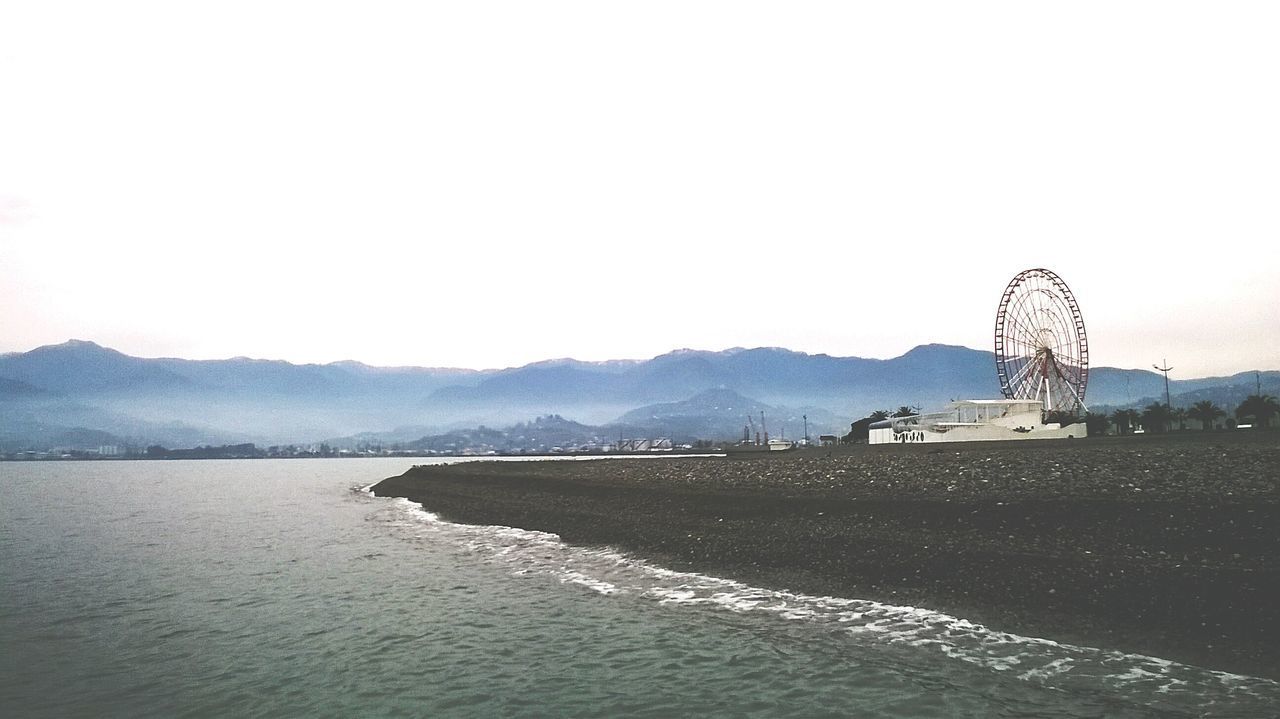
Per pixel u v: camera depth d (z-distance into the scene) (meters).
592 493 51.44
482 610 24.70
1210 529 21.33
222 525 56.59
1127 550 21.52
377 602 26.50
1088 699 14.42
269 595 28.22
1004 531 25.00
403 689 17.06
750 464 51.69
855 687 15.77
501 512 53.62
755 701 15.40
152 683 17.91
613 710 15.31
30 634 22.67
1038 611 19.47
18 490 118.56
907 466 38.53
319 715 15.60
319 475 188.75
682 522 36.41
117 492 111.25
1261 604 17.27
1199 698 14.17
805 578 25.30
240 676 18.30
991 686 15.35
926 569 23.59
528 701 16.02
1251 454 29.88
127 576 32.97
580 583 28.36
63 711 16.12
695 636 20.22
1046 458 35.22
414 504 71.81
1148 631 17.42
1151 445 45.00
